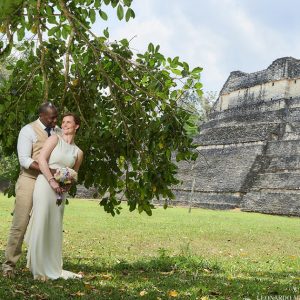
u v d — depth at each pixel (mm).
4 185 44188
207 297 5043
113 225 16344
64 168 5492
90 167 7133
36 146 5730
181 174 47562
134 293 5102
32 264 5422
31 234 5430
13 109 6539
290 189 37875
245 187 41531
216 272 7230
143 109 7000
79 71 6938
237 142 45344
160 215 25500
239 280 6359
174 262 7477
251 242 13281
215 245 12016
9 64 6863
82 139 7004
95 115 7086
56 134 5723
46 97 6430
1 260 7242
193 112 6883
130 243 11273
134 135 7039
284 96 47531
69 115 5797
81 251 9242
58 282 5332
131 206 7188
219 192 43000
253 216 31078
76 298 4641
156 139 6938
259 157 42625
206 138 49031
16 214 5605
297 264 8984
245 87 51844
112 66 7086
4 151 6875
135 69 6715
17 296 4543
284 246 12742
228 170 43969
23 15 5691
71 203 33594
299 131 42875
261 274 7324
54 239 5539
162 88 6559
